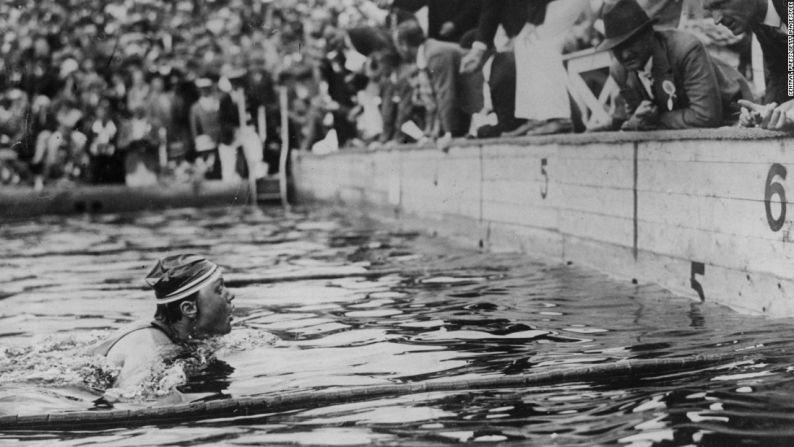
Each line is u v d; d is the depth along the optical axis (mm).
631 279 9500
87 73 22953
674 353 5906
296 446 4273
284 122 23578
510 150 12406
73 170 22906
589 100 10320
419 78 15508
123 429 4688
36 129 22641
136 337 6289
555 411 4691
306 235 15570
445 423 4555
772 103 7117
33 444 4484
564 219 11055
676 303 8039
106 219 20391
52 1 22594
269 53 23156
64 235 16469
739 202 7637
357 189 19375
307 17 22078
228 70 23516
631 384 5191
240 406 4988
